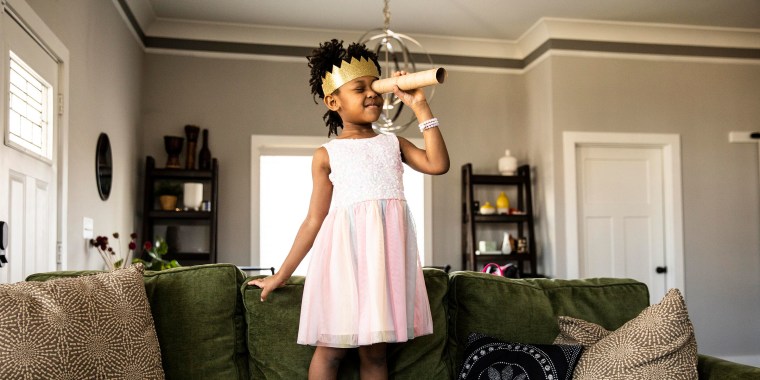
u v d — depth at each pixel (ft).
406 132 18.61
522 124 19.31
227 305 6.46
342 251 5.38
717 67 18.60
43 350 4.88
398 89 5.47
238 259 17.69
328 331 5.32
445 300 7.06
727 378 6.23
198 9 16.56
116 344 5.38
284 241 18.57
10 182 8.55
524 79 19.35
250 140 17.94
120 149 15.01
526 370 6.27
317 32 18.06
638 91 18.10
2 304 4.91
